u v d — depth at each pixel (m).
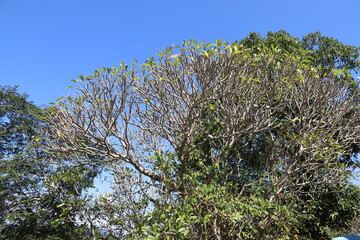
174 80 5.12
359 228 10.21
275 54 5.71
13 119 12.51
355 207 7.86
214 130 6.60
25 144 11.77
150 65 4.86
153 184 5.55
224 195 4.71
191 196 4.46
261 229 4.75
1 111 12.37
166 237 3.96
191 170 5.56
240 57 5.00
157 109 5.53
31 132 12.12
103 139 5.02
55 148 5.03
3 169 9.67
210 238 4.62
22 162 9.61
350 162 8.41
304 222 7.65
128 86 4.88
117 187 6.28
